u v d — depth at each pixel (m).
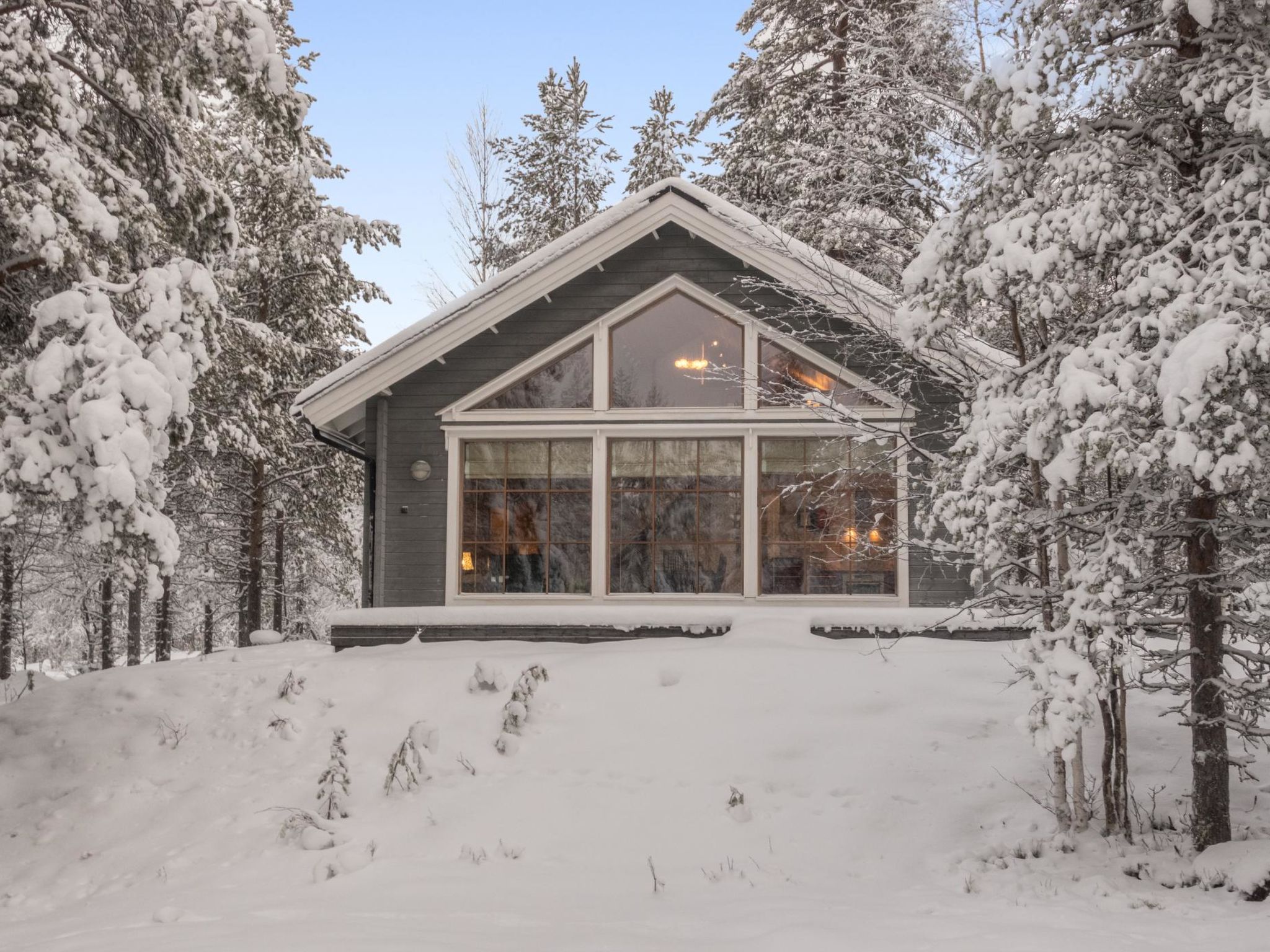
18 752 11.16
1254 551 7.64
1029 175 7.87
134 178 12.22
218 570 25.08
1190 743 9.65
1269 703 7.59
